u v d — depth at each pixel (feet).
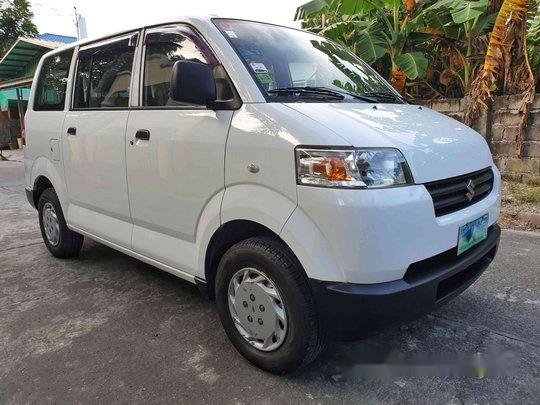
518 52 21.97
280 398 7.57
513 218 17.47
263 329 8.02
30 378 8.26
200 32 8.88
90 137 11.25
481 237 8.38
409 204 6.74
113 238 11.21
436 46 27.17
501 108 21.45
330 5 24.79
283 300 7.52
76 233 13.89
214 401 7.53
